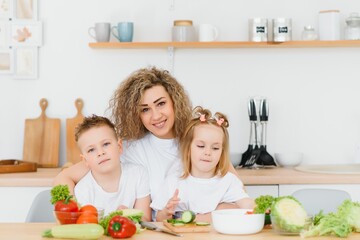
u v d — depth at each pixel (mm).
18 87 3762
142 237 1857
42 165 3705
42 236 1848
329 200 2703
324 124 3756
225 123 2500
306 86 3754
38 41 3748
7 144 3770
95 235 1793
